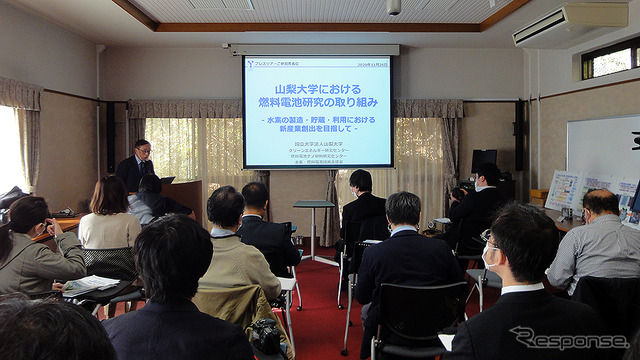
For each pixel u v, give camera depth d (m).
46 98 4.22
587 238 2.15
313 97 5.39
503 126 5.73
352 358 2.61
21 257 1.92
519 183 5.77
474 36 5.02
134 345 0.91
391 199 1.98
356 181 3.43
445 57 5.64
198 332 0.93
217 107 5.42
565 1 3.81
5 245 1.90
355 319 3.21
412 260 1.84
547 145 5.23
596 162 4.11
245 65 5.32
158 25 4.67
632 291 1.74
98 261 2.30
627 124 3.72
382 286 1.74
